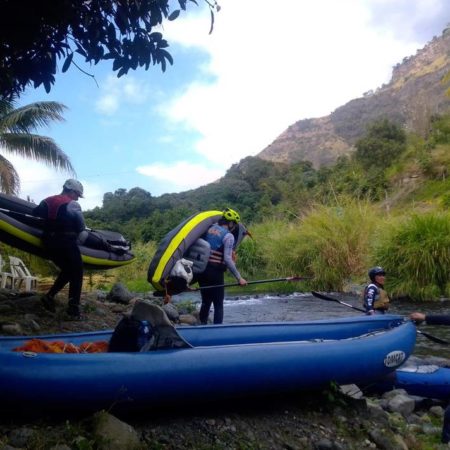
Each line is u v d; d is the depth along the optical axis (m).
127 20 4.38
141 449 3.62
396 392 5.61
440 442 4.61
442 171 32.38
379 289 6.71
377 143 44.09
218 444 3.89
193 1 4.34
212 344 5.21
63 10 4.15
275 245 17.98
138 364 3.86
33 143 18.23
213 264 7.20
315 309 12.91
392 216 17.14
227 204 47.75
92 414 3.81
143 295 11.91
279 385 4.38
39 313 6.78
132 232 34.72
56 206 6.62
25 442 3.45
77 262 6.73
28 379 3.56
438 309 12.34
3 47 4.42
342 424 4.44
